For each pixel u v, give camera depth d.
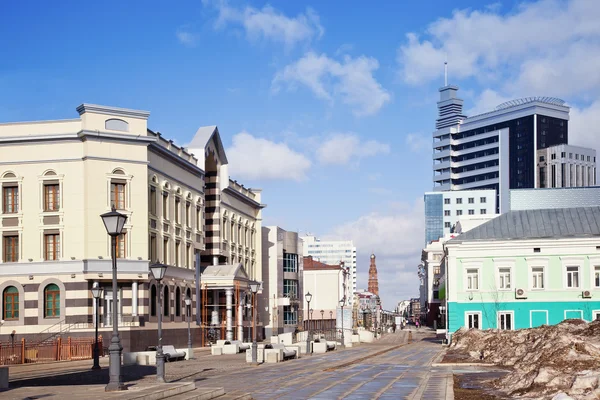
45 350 46.00
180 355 47.88
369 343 81.75
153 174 58.12
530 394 23.81
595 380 22.53
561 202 125.69
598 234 64.88
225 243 76.62
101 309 53.41
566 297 64.88
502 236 68.12
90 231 52.97
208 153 73.12
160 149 58.84
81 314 52.47
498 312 66.50
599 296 64.00
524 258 66.31
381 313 144.88
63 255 53.22
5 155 54.53
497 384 27.97
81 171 53.69
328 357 50.91
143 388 23.23
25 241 53.88
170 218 61.72
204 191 73.50
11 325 53.06
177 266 62.72
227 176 76.50
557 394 20.75
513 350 42.44
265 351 45.38
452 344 59.88
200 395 23.12
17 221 54.09
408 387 28.19
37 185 54.06
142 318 54.47
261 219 91.44
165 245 60.62
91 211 53.19
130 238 54.50
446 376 33.03
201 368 39.88
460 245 68.00
